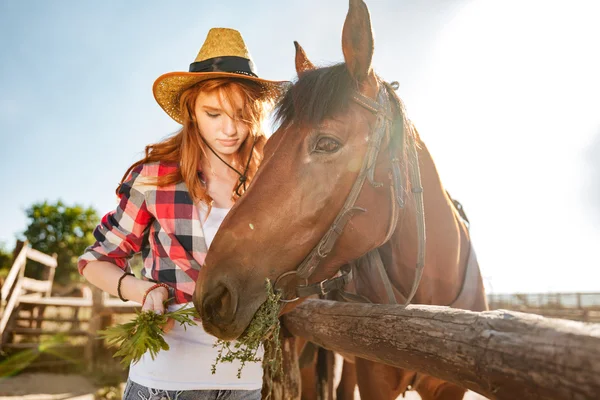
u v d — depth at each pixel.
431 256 1.80
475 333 0.94
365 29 1.46
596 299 13.37
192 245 1.53
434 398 2.06
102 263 1.52
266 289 1.39
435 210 1.81
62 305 8.55
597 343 0.70
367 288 1.98
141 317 1.37
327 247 1.46
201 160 1.69
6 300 7.46
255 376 1.60
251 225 1.41
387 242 1.83
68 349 8.05
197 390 1.48
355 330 1.43
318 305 1.92
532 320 0.85
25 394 5.98
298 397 2.16
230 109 1.62
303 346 2.73
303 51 1.96
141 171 1.58
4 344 7.44
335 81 1.48
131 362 1.45
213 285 1.35
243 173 1.75
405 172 1.57
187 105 1.64
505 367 0.83
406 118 1.59
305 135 1.46
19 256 7.58
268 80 1.67
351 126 1.47
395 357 1.22
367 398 2.02
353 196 1.46
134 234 1.56
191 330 1.52
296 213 1.43
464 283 1.95
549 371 0.75
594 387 0.68
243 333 1.40
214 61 1.67
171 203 1.54
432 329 1.07
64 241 26.62
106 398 6.15
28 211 26.80
